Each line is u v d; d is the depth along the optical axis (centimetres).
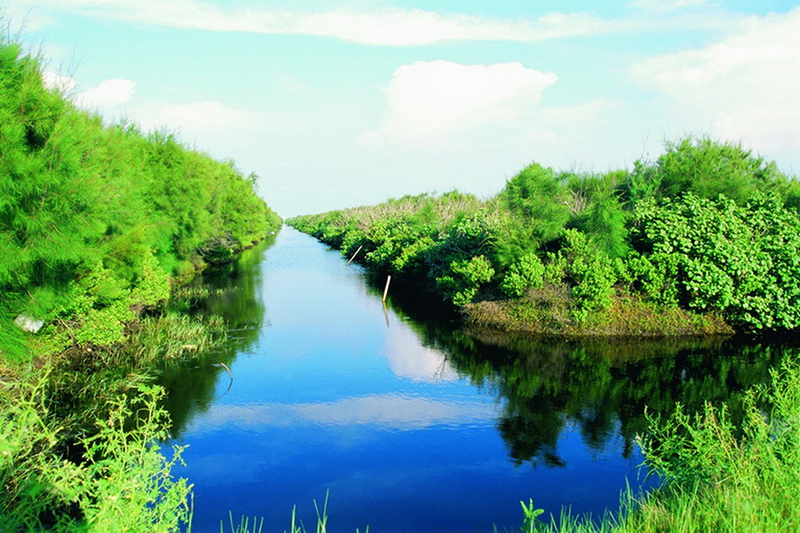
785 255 1517
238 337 1622
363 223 4447
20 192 920
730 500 492
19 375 1004
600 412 1001
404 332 1723
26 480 498
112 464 500
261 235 6856
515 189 1952
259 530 638
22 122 982
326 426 955
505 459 824
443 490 736
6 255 907
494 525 651
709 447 616
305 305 2231
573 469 788
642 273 1588
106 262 1331
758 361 1290
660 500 613
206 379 1207
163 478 545
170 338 1496
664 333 1530
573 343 1495
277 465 809
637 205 1758
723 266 1541
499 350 1457
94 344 1291
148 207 2064
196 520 660
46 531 482
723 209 1648
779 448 582
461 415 1004
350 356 1424
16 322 1114
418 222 3022
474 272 1802
